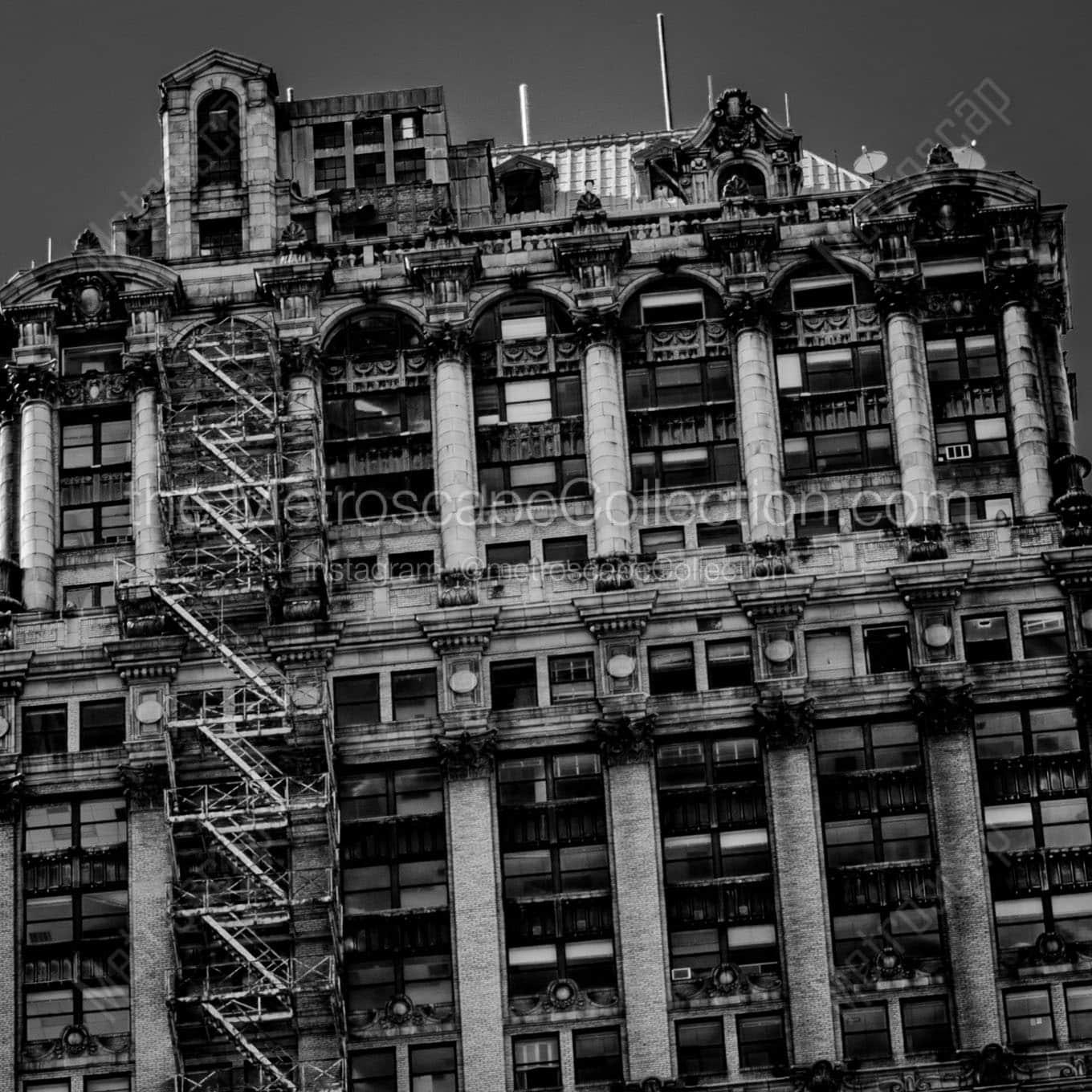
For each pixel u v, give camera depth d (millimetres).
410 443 145375
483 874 135750
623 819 136125
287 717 138000
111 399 147625
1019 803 135750
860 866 134750
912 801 135875
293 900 134250
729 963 134000
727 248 147000
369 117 157000
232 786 138250
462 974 134250
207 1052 134000
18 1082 134250
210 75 154750
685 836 136000
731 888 135000
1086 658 137000
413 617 139500
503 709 138500
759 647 138375
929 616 138375
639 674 138250
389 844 136750
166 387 145750
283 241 149250
